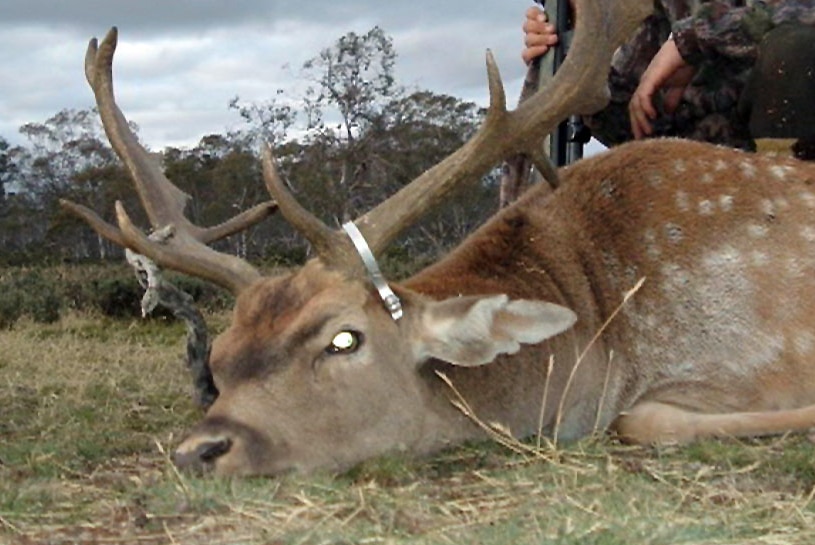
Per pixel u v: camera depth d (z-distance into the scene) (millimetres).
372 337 1738
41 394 2518
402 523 1498
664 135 2498
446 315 1765
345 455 1723
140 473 1812
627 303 1970
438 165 1859
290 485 1627
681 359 1969
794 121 2242
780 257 2000
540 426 1837
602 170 2064
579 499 1559
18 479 1765
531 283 1926
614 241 2000
